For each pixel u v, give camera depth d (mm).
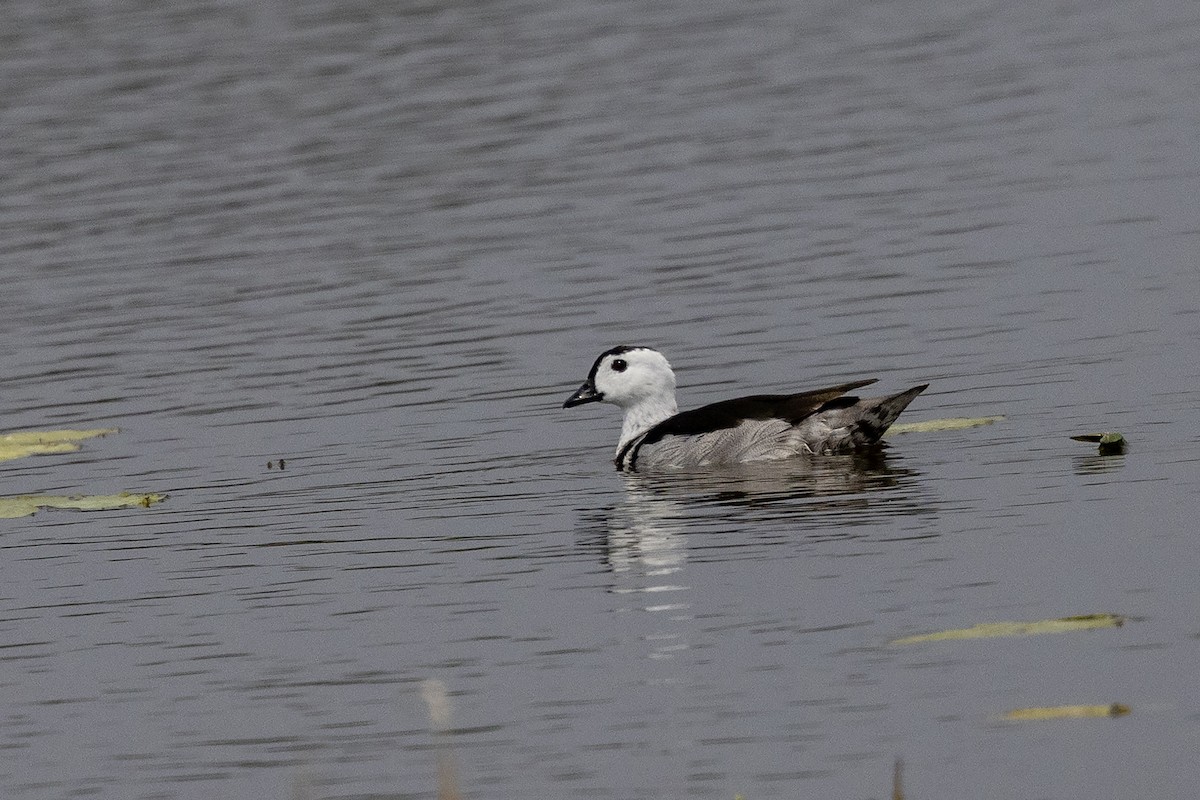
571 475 20531
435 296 28484
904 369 23500
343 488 20484
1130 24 43719
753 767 12680
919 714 13203
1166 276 26219
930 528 17188
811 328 25672
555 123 37812
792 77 40656
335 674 14977
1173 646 13875
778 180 33625
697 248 29984
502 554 17672
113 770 13562
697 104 38688
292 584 17297
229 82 41594
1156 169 32312
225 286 29797
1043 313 25156
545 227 31750
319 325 27531
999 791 12039
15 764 13812
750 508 18453
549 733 13477
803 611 15336
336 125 38312
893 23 45156
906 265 28188
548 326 26688
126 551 18750
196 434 23109
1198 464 18375
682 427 20594
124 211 34125
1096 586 15234
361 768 13227
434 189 34219
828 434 20125
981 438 20234
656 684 14133
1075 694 13258
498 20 46188
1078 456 19109
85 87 41719
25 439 22750
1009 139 35156
